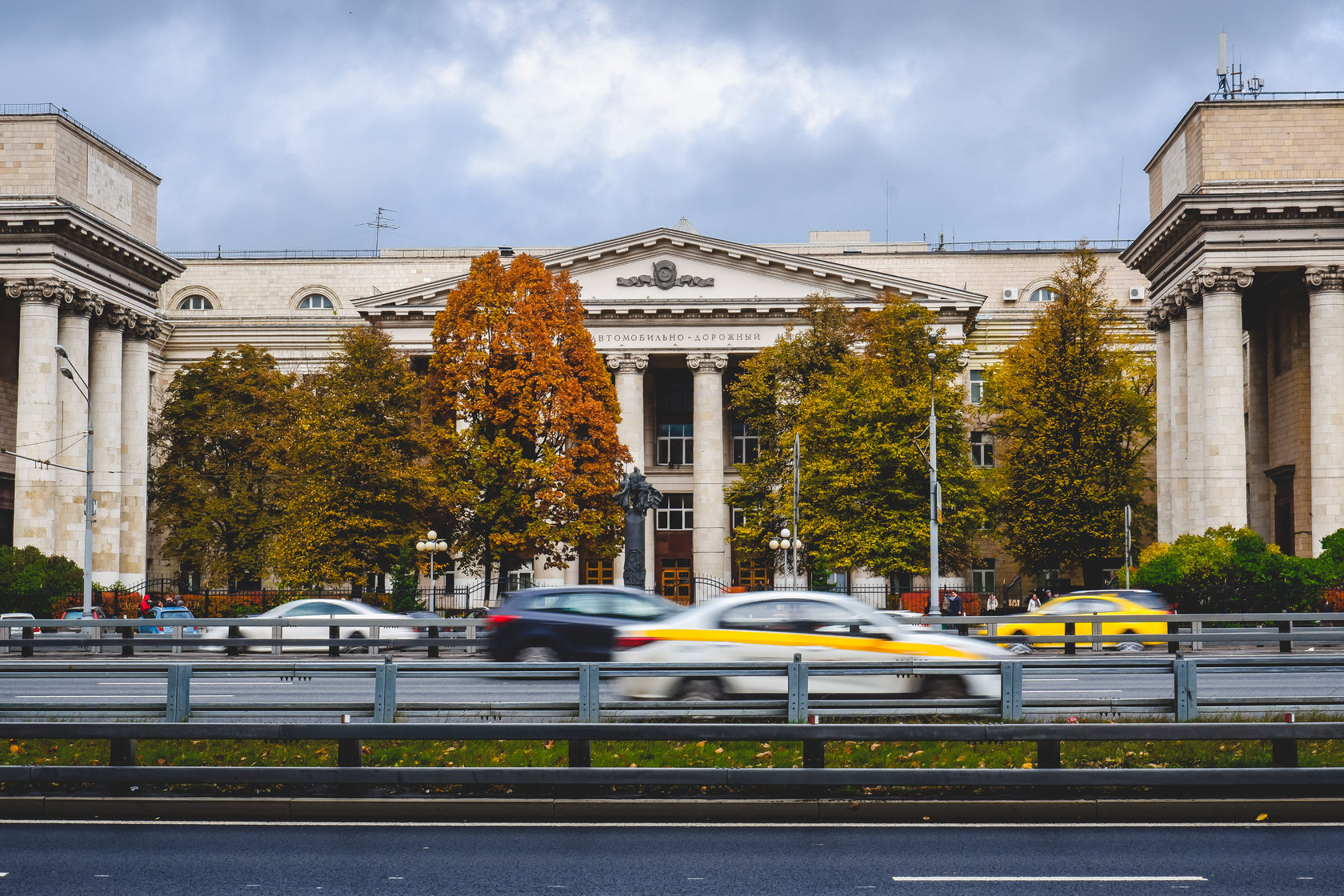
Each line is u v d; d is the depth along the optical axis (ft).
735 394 206.59
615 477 181.16
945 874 37.37
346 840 42.09
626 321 238.89
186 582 214.07
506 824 44.42
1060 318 199.62
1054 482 193.26
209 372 211.61
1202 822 44.47
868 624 71.92
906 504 179.22
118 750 48.24
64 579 168.45
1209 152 176.55
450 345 176.14
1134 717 51.34
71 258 186.80
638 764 51.47
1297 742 48.88
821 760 46.93
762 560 217.56
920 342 194.80
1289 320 189.37
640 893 35.55
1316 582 142.41
